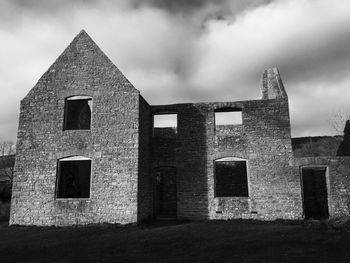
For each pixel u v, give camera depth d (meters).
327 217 16.59
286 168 15.59
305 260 8.05
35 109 15.35
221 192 20.36
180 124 16.94
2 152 39.34
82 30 16.19
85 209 14.00
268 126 16.17
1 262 8.59
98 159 14.44
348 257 8.28
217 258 8.39
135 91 14.92
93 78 15.37
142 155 15.17
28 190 14.47
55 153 14.73
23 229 13.43
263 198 15.42
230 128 16.52
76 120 17.56
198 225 13.77
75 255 9.06
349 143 18.58
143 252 9.19
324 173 18.72
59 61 15.82
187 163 16.44
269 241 10.21
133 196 13.86
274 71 17.98
